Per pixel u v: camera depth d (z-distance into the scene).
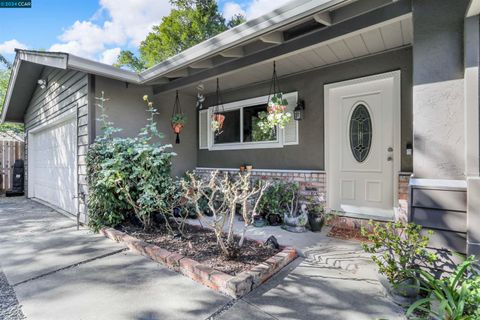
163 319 2.07
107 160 4.18
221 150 6.04
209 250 3.26
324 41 3.09
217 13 15.05
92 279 2.73
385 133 4.04
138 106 5.40
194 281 2.69
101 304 2.28
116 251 3.52
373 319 2.03
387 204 4.04
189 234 3.94
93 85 4.76
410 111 3.73
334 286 2.54
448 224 2.19
